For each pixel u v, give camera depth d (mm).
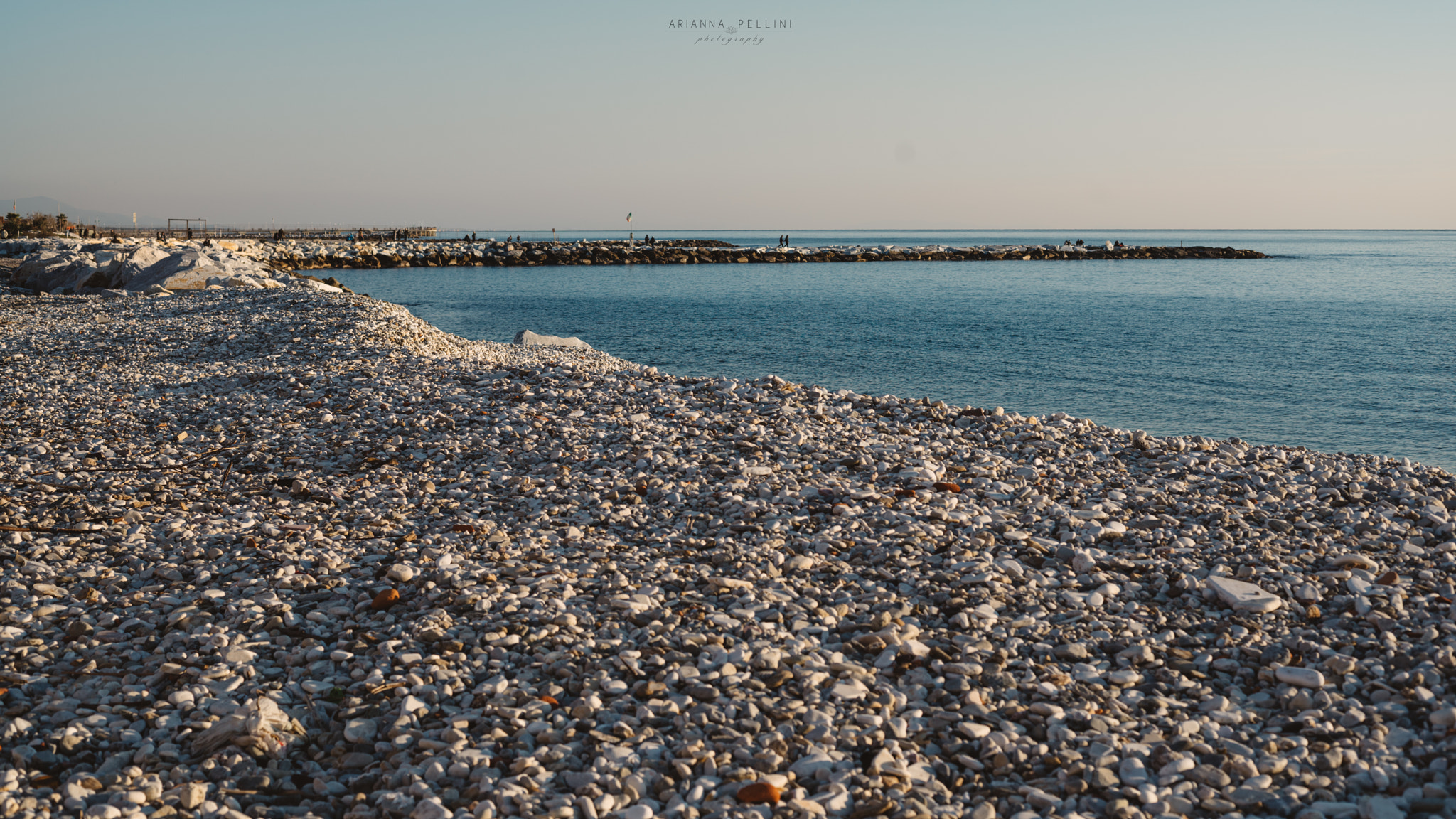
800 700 4883
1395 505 8422
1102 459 9867
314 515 7887
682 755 4328
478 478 8953
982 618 5812
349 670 5207
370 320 20125
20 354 18062
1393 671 5168
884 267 102562
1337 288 67000
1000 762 4363
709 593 6113
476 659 5250
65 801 3938
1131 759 4320
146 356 17484
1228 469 9539
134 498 8344
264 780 4207
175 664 5176
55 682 5055
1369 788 4145
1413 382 26344
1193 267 101688
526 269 92875
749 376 28375
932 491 8445
